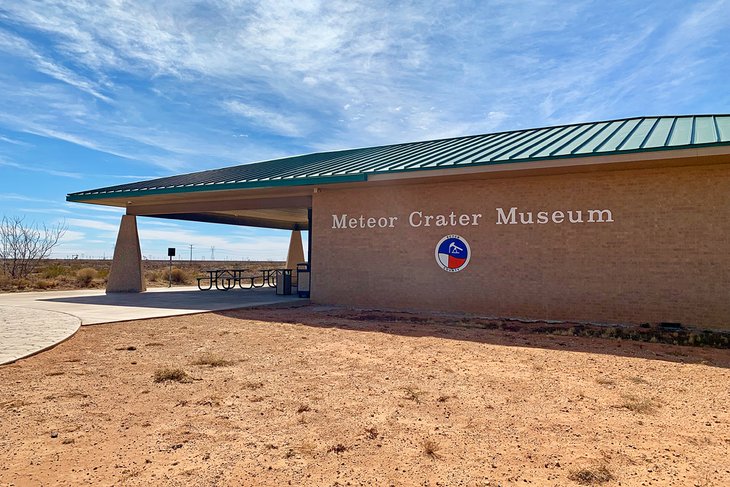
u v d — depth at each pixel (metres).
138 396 5.38
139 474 3.48
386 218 13.73
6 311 12.65
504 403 5.20
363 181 13.05
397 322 11.01
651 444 4.07
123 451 3.89
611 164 10.26
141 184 19.84
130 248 20.23
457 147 14.66
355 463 3.70
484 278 12.22
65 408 4.94
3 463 3.64
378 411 4.92
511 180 12.03
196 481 3.38
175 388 5.70
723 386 5.86
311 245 14.98
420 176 12.11
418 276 13.14
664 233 10.37
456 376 6.31
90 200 19.28
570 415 4.82
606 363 7.05
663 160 9.63
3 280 23.02
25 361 7.00
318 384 5.91
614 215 10.87
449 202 12.82
